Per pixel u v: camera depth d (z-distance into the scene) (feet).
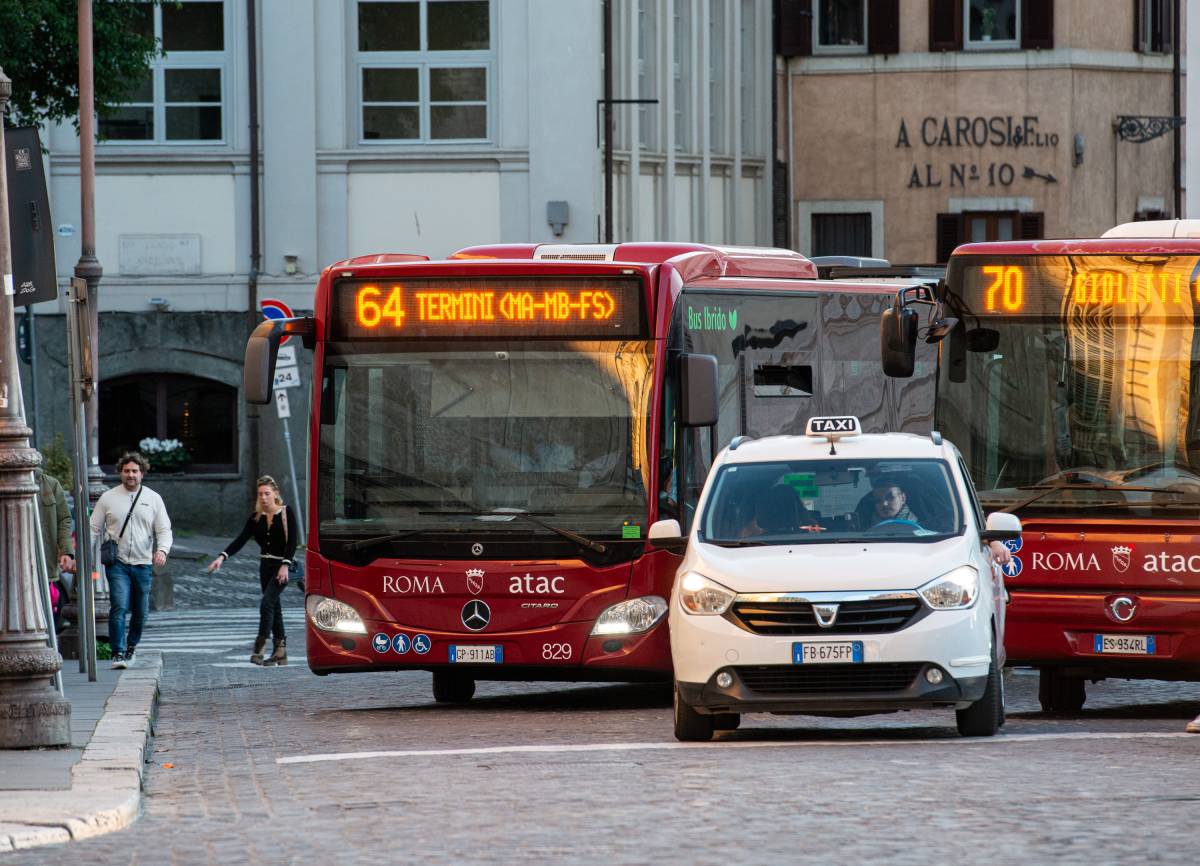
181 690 157.38
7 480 109.19
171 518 300.40
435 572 131.23
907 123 362.94
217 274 302.86
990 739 106.93
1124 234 142.82
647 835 75.25
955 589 104.99
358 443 133.59
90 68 204.23
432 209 304.30
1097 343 125.90
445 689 145.28
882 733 113.09
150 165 302.25
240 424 302.45
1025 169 360.28
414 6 304.30
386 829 79.05
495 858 71.36
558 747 107.24
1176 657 122.11
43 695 107.96
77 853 76.02
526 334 132.57
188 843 77.71
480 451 132.26
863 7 365.20
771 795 84.33
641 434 131.23
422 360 133.28
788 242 365.81
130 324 301.63
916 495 111.75
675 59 339.57
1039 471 125.90
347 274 134.00
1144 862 67.67
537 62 303.48
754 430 148.87
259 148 302.45
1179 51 376.48
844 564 105.50
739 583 105.29
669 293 132.87
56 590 167.94
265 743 116.37
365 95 304.91
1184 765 93.30
